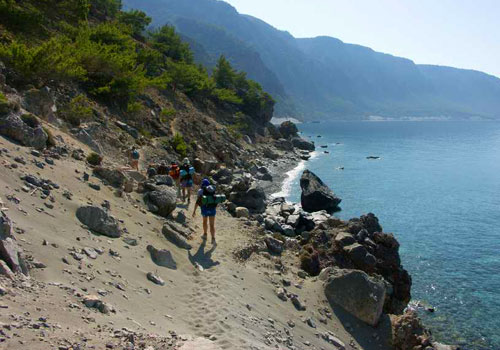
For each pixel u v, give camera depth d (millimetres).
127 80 37531
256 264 16172
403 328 14617
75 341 5727
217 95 86312
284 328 11961
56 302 6770
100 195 14742
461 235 32406
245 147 68000
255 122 94125
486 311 20250
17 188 10961
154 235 14297
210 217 16625
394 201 43344
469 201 44062
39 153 14695
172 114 51219
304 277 17031
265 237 19594
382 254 20141
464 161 78188
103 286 8695
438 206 41625
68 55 31688
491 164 73875
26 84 25422
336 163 71438
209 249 15617
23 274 7137
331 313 14844
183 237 15453
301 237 22328
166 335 7805
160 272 11664
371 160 76750
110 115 34812
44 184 12031
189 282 12148
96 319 6922
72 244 9867
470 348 17234
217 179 38375
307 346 11641
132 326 7473
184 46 98812
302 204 38812
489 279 24000
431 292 22266
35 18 37625
